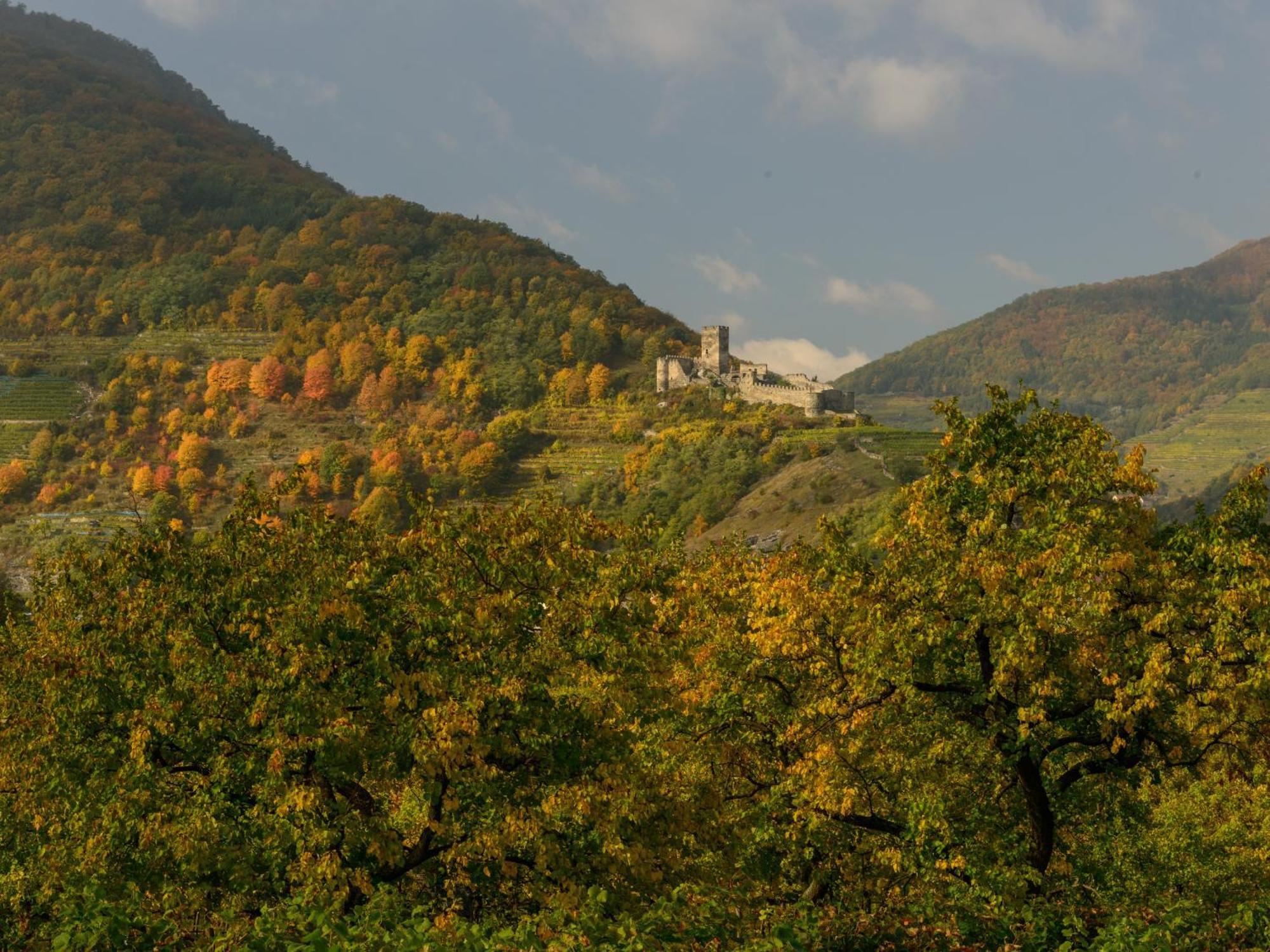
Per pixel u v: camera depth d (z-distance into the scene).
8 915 32.34
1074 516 34.03
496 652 33.19
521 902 34.31
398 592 33.31
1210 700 32.62
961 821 35.25
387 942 20.91
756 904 35.00
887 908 34.88
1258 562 31.56
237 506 35.81
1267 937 30.56
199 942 27.59
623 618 36.12
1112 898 36.53
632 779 33.00
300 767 30.73
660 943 22.69
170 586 33.28
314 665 30.44
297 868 29.78
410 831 38.97
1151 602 33.31
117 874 32.12
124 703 32.41
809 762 35.25
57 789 32.19
